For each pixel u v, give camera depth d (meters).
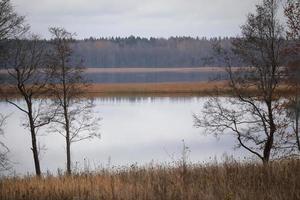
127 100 96.31
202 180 14.70
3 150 46.72
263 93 29.44
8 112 70.62
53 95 35.66
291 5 26.72
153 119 67.69
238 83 30.41
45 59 33.12
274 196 12.12
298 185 13.12
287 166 15.59
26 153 45.78
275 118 30.05
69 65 34.69
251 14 29.11
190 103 87.81
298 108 28.44
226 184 13.95
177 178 15.12
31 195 13.55
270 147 28.98
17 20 27.77
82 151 46.84
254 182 13.78
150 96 103.94
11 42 29.83
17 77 31.86
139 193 13.14
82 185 14.98
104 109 80.12
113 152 45.66
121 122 64.94
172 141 50.75
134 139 52.81
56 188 14.76
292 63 27.89
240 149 44.53
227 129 51.75
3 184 16.38
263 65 29.19
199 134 54.94
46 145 50.22
